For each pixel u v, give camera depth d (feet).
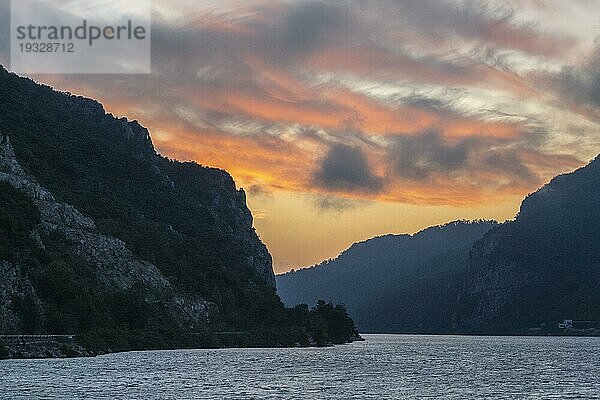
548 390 381.19
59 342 531.91
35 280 572.51
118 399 305.12
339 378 428.56
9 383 341.82
